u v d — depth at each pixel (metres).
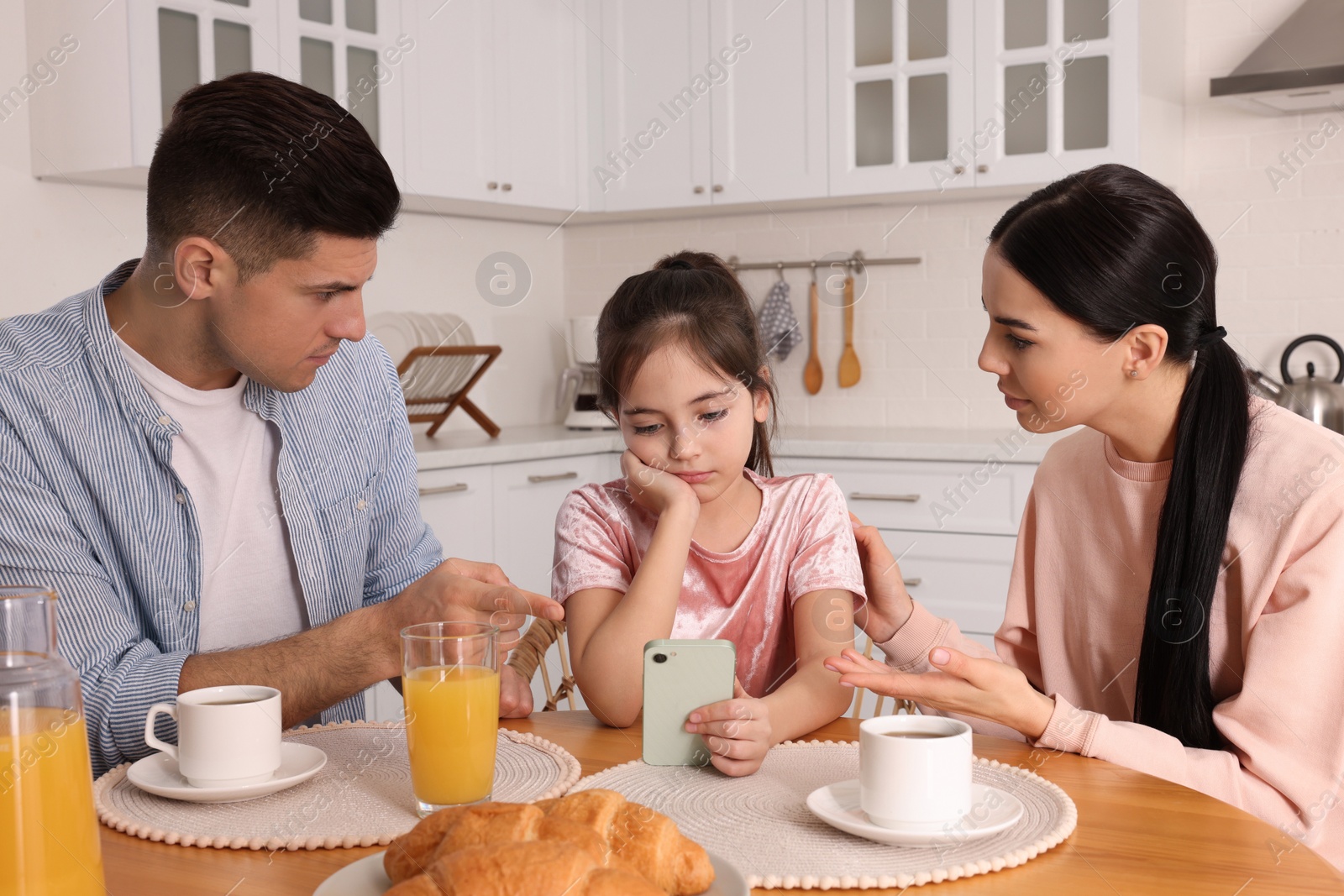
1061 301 1.06
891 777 0.71
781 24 3.09
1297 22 2.69
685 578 1.25
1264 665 1.01
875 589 1.25
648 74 3.27
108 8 2.25
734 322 1.19
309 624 1.26
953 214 3.25
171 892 0.65
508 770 0.87
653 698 0.88
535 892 0.50
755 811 0.77
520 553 2.91
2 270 2.35
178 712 0.81
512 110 3.11
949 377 3.29
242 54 2.43
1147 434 1.15
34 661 0.58
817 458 2.86
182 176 1.00
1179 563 1.08
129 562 1.12
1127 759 0.91
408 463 1.40
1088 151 2.76
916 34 2.93
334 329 1.08
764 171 3.15
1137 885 0.65
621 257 3.74
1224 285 2.95
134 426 1.11
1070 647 1.27
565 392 3.52
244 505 1.22
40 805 0.56
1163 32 2.82
